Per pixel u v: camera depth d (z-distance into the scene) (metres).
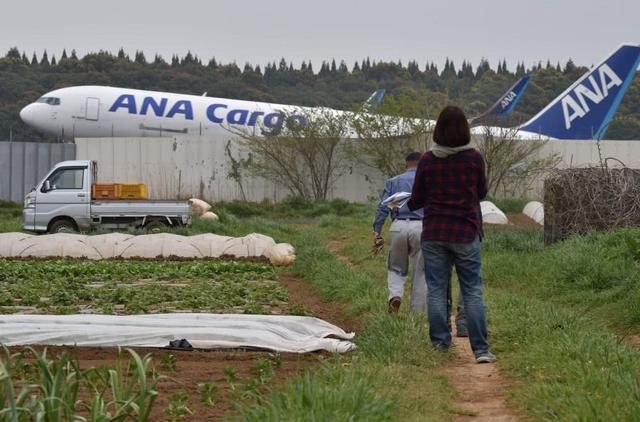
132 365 10.11
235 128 53.12
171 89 127.94
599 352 10.43
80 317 13.53
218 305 16.17
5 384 6.82
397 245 13.73
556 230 24.14
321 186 51.16
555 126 55.66
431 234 11.38
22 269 21.55
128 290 17.52
